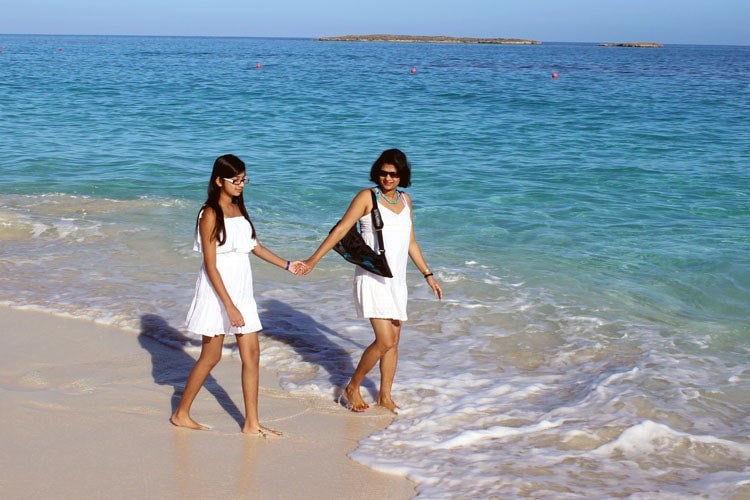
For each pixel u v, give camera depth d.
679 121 24.19
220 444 4.29
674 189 12.88
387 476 3.99
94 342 5.92
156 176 13.30
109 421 4.52
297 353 5.81
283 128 21.39
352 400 4.84
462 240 9.34
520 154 17.00
